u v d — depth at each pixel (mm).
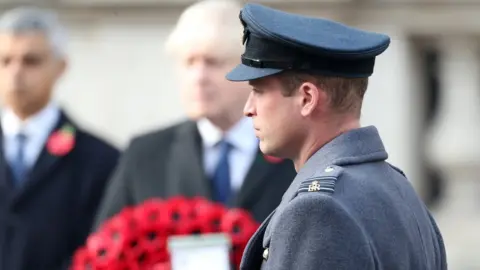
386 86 27953
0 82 18719
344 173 10297
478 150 28734
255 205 15445
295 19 10672
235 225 14695
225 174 15836
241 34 15414
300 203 10055
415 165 28422
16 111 18688
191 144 16031
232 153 15898
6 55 18641
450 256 27547
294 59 10375
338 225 9914
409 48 28328
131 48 27734
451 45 28484
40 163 18359
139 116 27797
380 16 28047
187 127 16250
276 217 10367
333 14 27859
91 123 27844
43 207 18141
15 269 17891
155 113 27750
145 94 27750
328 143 10562
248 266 10797
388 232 10172
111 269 14648
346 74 10406
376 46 10477
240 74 10633
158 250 14688
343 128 10594
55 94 27844
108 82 27797
